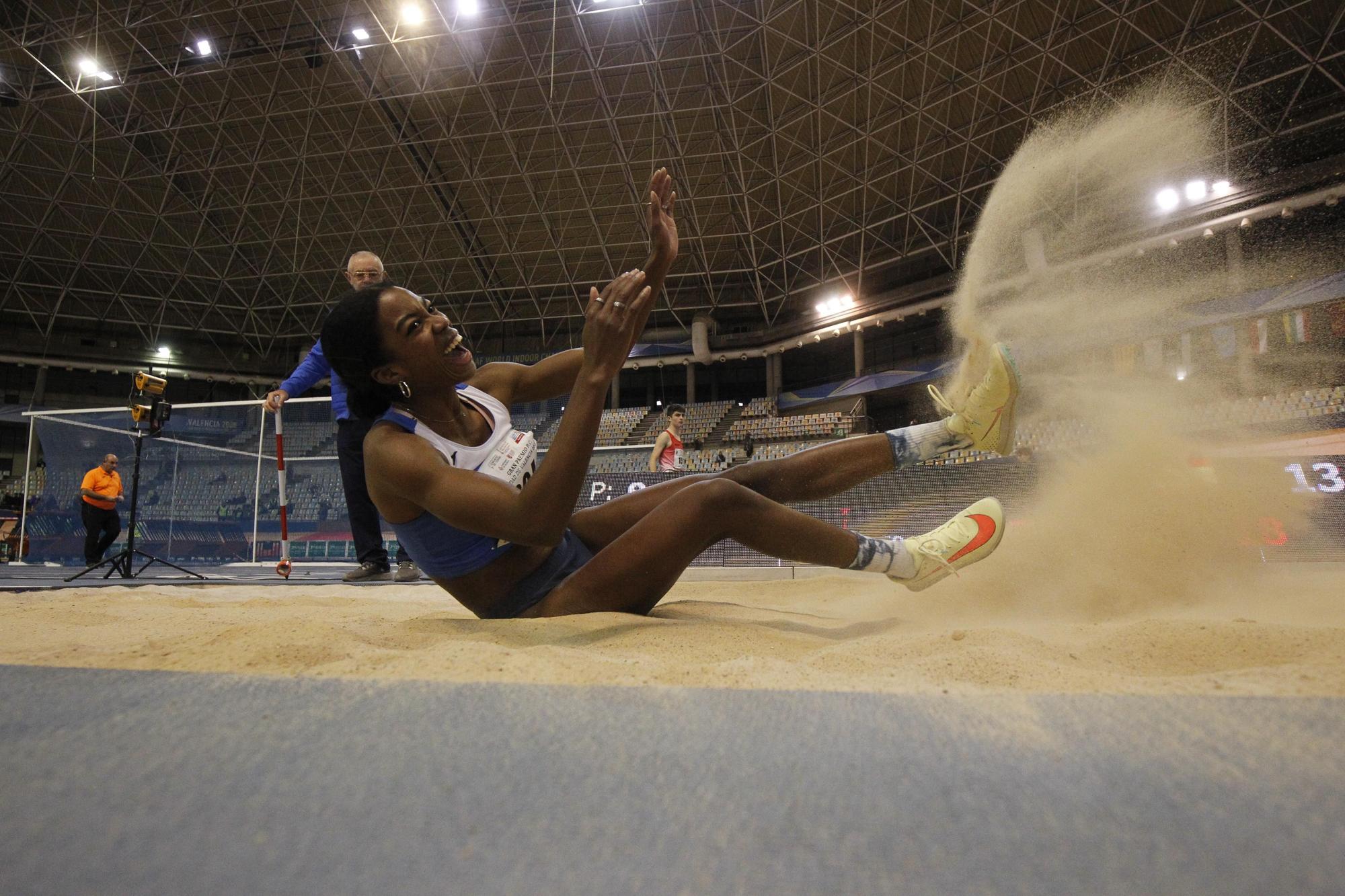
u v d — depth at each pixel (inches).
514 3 623.8
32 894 13.3
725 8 635.5
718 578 185.6
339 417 164.4
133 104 714.8
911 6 612.7
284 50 673.6
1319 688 32.6
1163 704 26.0
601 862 14.6
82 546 345.7
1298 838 15.2
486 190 830.5
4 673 33.4
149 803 18.0
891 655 46.2
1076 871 13.8
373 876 14.1
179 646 49.9
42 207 822.5
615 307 53.0
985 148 713.0
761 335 935.0
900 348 950.4
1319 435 170.1
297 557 309.4
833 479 80.3
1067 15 592.1
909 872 13.9
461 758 21.6
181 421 321.1
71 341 973.8
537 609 71.3
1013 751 21.5
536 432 753.0
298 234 879.7
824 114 711.7
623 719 25.8
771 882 13.6
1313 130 605.0
